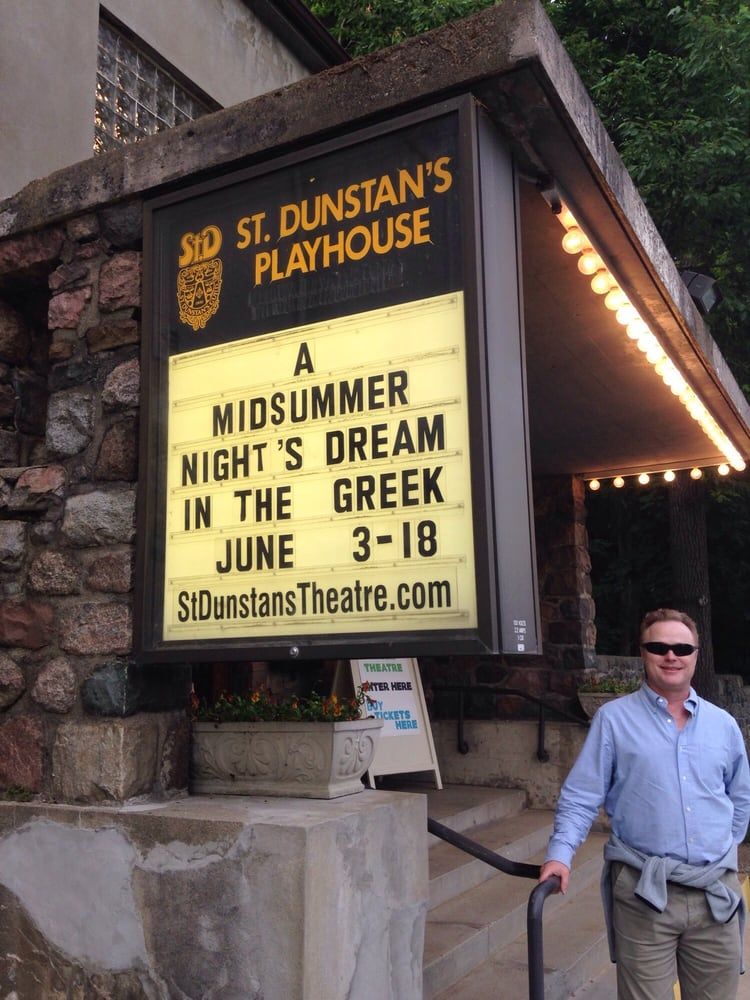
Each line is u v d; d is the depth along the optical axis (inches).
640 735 120.0
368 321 126.5
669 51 461.4
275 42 378.6
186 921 118.4
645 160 389.7
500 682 309.0
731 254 416.2
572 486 316.5
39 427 173.9
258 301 136.1
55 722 137.5
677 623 121.2
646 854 117.2
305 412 129.3
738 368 429.7
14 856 133.3
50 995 127.0
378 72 128.8
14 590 146.7
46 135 246.7
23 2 244.5
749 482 445.7
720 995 114.4
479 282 118.4
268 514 129.7
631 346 204.4
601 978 182.2
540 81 120.0
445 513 116.6
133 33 291.3
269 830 114.7
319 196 133.5
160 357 142.5
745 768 122.1
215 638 130.3
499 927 182.4
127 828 125.0
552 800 288.2
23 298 173.0
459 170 122.5
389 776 291.1
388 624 118.3
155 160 147.2
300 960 109.5
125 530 139.2
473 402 115.8
